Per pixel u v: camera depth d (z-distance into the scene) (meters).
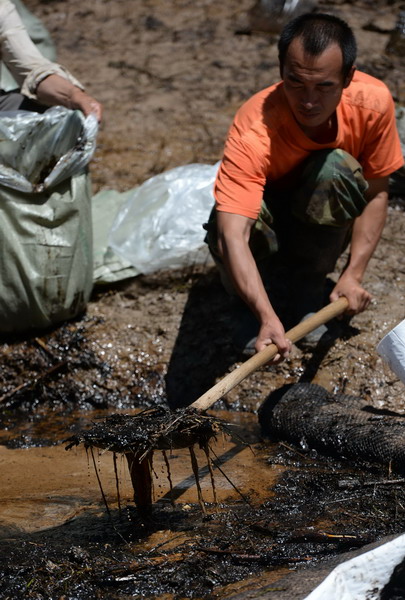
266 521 5.74
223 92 12.13
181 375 7.80
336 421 6.70
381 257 8.70
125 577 5.18
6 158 7.46
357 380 7.48
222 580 5.16
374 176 7.21
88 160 7.68
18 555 5.45
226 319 8.02
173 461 6.75
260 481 6.36
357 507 5.89
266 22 13.96
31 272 7.68
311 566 5.20
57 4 15.24
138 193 8.95
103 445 5.19
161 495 6.21
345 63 6.27
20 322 7.96
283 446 6.84
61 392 7.87
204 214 8.70
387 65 12.36
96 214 9.02
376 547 4.96
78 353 7.99
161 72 12.80
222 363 7.76
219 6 14.95
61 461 6.86
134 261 8.54
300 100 6.33
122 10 14.94
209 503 6.05
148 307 8.34
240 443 7.00
